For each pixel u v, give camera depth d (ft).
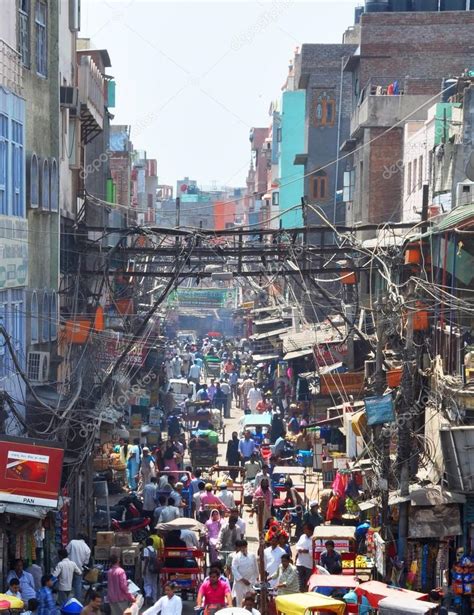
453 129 122.21
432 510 72.33
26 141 87.56
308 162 218.18
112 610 62.23
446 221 86.53
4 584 61.52
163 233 107.76
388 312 81.61
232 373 192.44
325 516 88.07
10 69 79.77
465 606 68.90
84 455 74.28
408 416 75.15
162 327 185.16
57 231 97.30
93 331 101.76
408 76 177.68
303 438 116.26
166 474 95.04
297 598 52.19
